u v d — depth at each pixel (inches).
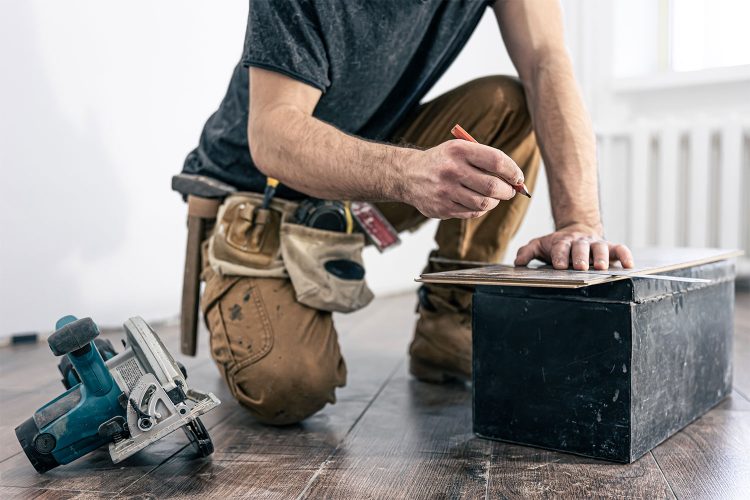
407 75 48.4
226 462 35.2
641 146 109.4
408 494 30.4
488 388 37.9
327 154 34.9
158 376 33.6
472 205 31.4
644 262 38.1
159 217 82.0
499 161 30.1
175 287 84.4
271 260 43.5
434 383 52.4
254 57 38.4
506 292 36.7
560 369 35.0
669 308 36.4
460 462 34.4
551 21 47.6
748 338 67.7
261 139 37.3
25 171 68.9
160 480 32.9
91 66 73.6
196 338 49.9
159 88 80.8
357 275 44.4
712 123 104.5
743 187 107.3
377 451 36.5
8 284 68.6
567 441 35.1
